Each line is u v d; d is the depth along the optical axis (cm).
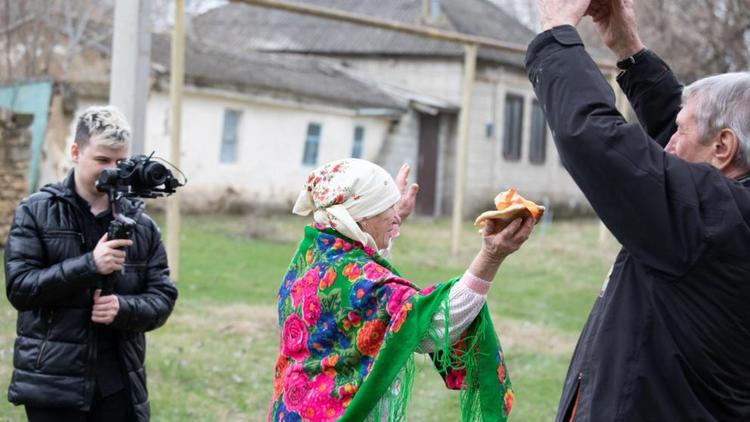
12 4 1602
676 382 231
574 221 2686
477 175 2412
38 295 320
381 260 261
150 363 650
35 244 331
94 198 342
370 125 2238
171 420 541
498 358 251
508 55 2488
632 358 235
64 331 326
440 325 244
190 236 1416
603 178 227
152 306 340
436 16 2408
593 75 237
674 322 232
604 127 227
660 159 229
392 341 242
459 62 2325
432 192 2370
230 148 1877
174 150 930
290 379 260
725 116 238
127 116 632
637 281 241
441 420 579
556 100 236
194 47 1939
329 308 254
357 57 2436
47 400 323
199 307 866
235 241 1416
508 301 1062
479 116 2397
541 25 251
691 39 1501
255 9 2681
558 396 652
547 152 2717
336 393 250
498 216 236
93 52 1608
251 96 1855
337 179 264
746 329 230
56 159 1370
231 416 562
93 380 329
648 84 298
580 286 1222
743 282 226
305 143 2053
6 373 596
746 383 236
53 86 1348
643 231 227
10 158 1071
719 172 233
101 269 319
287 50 2478
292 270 272
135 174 323
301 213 278
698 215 225
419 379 673
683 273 228
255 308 886
